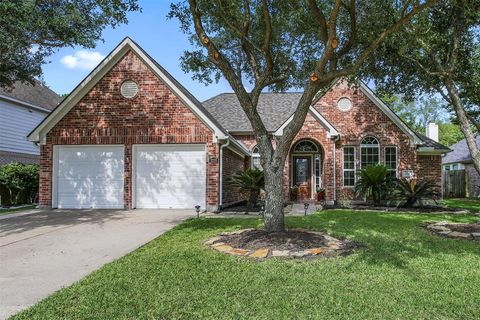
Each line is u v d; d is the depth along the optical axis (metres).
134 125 13.31
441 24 11.10
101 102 13.41
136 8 8.55
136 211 12.74
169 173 13.37
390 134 17.30
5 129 20.05
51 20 10.60
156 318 3.83
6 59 12.07
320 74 7.02
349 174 17.47
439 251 6.80
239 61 10.61
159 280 5.00
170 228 9.38
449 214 12.84
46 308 4.08
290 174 18.78
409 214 12.70
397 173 17.09
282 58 9.96
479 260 6.17
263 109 21.66
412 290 4.63
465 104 14.30
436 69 11.21
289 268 5.57
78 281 5.05
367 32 9.98
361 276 5.19
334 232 8.55
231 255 6.38
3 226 9.67
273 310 4.00
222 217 11.37
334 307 4.09
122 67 13.37
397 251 6.73
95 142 13.35
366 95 17.52
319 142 16.81
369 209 14.37
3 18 9.94
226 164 14.70
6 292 4.67
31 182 16.86
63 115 13.52
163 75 13.12
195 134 13.13
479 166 10.57
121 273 5.32
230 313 3.93
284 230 7.88
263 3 7.63
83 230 9.10
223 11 8.23
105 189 13.45
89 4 11.41
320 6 8.65
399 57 11.95
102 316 3.87
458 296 4.45
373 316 3.87
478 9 9.04
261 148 7.95
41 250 7.02
